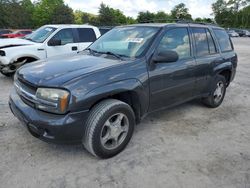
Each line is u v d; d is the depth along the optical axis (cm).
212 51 488
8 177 282
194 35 448
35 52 695
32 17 6950
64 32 755
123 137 335
